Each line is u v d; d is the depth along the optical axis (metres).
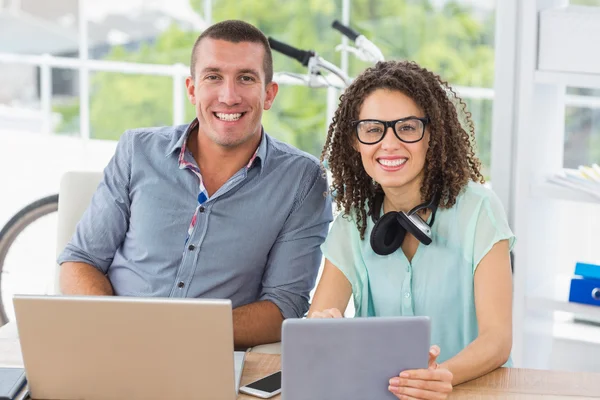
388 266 2.09
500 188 2.80
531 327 2.81
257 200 2.35
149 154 2.42
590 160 3.15
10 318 4.11
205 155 2.39
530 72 2.63
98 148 6.56
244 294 2.38
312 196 2.38
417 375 1.58
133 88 7.31
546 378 1.80
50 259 4.64
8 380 1.73
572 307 2.67
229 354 1.60
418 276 2.08
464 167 2.05
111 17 7.26
